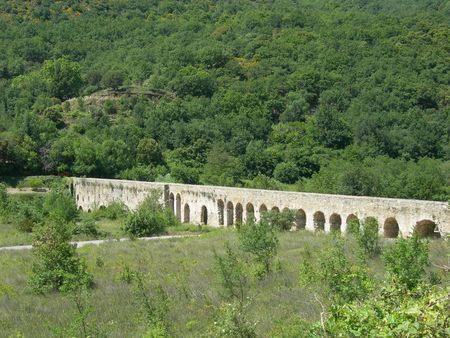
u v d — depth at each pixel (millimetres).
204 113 123438
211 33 183875
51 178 98062
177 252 42000
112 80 146625
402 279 14602
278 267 32219
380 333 10180
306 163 93375
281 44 154250
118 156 102312
